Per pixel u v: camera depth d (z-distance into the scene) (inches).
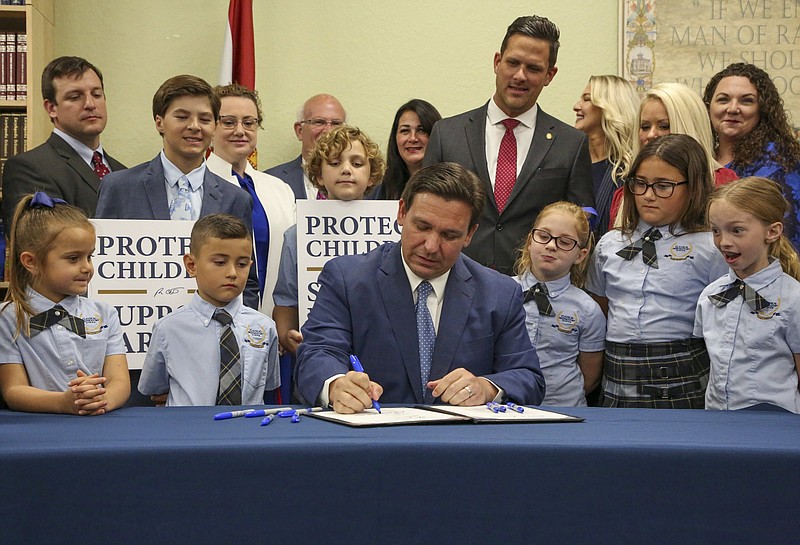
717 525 53.1
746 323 92.8
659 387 102.5
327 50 183.5
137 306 107.5
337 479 53.2
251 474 53.0
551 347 108.8
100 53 181.2
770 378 91.5
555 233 107.5
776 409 90.7
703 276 103.3
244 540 53.0
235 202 119.3
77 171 136.2
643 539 53.2
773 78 177.6
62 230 85.7
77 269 86.5
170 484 52.8
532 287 110.5
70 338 86.3
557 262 107.9
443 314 84.5
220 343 99.1
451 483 53.3
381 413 69.4
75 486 52.4
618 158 142.7
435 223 80.4
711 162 120.0
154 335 100.1
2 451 52.4
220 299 100.0
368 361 84.3
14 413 75.4
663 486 53.3
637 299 104.8
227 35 175.6
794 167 132.1
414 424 63.5
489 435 57.7
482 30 183.6
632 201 108.2
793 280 92.3
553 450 53.4
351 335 85.1
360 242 117.0
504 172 125.8
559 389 108.7
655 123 123.0
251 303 116.4
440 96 183.9
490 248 122.8
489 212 123.9
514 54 124.2
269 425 63.9
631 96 151.8
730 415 72.1
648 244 106.0
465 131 128.2
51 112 138.9
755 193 91.3
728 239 92.0
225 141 147.0
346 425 62.8
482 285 87.0
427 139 155.6
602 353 110.2
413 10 183.9
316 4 183.3
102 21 181.3
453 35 183.8
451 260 83.0
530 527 53.4
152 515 52.7
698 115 121.7
